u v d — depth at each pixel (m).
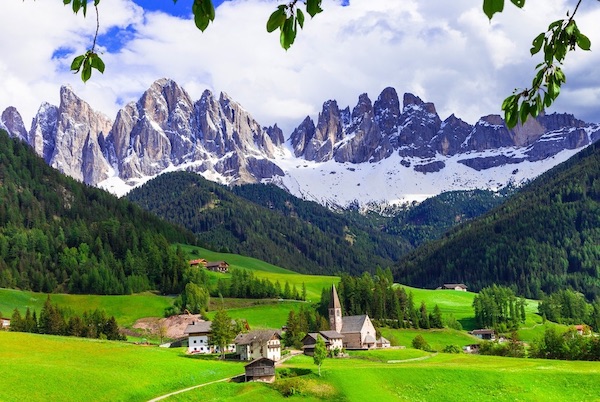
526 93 12.82
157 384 119.56
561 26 11.82
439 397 122.62
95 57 12.64
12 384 103.56
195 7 11.02
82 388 108.50
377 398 118.44
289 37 11.49
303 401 117.00
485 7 9.89
